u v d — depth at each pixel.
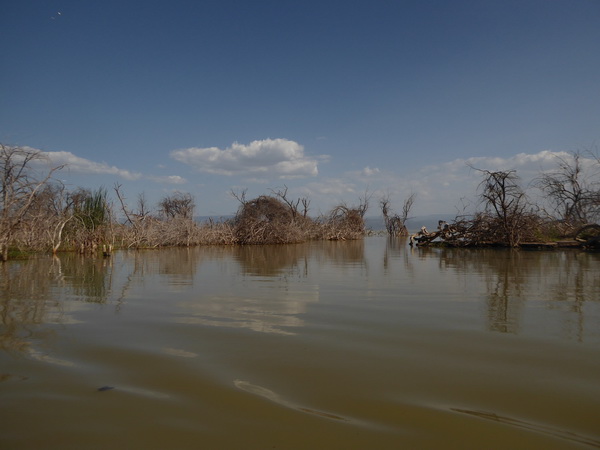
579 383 3.28
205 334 4.74
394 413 2.80
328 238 35.91
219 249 23.22
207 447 2.39
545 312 5.79
